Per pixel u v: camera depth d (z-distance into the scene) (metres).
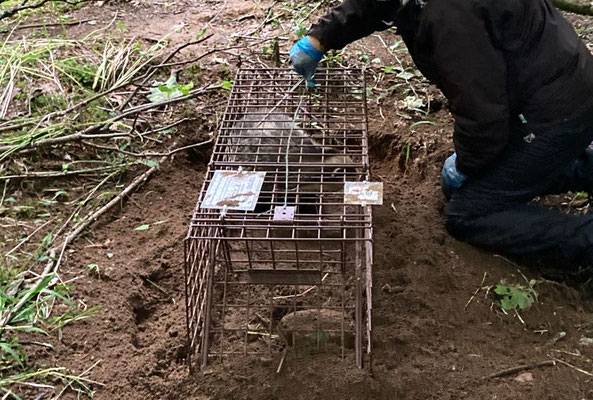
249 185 2.14
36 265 2.38
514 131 2.33
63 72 3.08
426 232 2.51
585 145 2.38
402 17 2.23
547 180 2.41
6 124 2.82
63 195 2.63
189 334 2.08
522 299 2.27
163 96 3.01
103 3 3.73
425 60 2.27
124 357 2.14
